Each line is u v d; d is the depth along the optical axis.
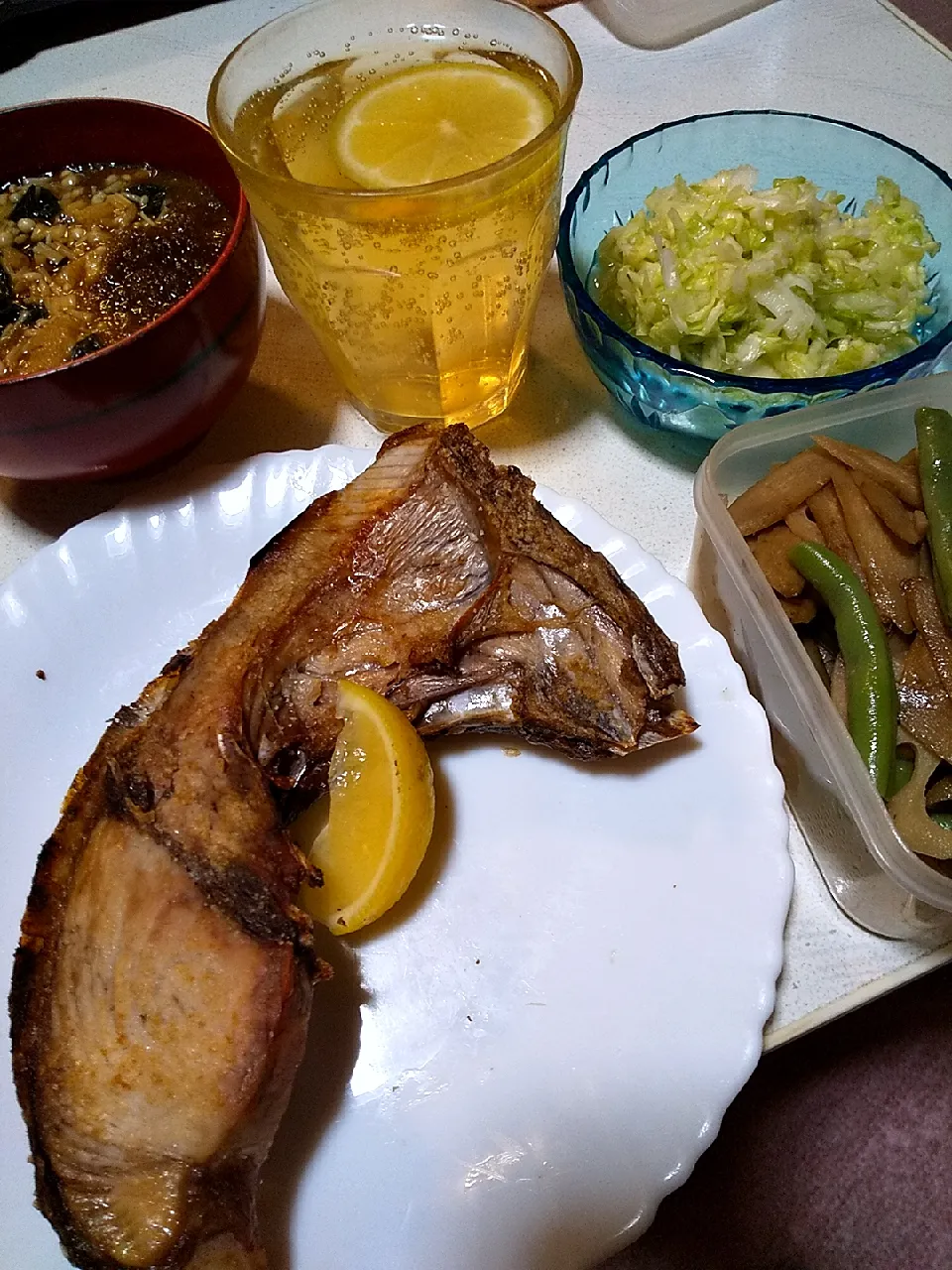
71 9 0.44
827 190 0.32
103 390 0.22
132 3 0.44
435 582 0.21
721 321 0.27
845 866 0.21
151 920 0.17
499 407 0.29
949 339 0.25
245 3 0.44
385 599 0.21
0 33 0.42
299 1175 0.18
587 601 0.21
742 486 0.27
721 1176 0.34
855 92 0.38
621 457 0.29
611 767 0.21
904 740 0.22
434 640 0.21
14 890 0.21
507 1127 0.18
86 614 0.24
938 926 0.20
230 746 0.19
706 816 0.21
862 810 0.20
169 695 0.20
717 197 0.29
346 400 0.30
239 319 0.23
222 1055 0.16
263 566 0.21
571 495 0.28
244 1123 0.16
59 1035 0.17
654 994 0.19
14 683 0.23
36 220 0.26
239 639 0.20
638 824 0.21
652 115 0.38
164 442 0.24
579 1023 0.19
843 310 0.28
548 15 0.42
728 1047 0.18
